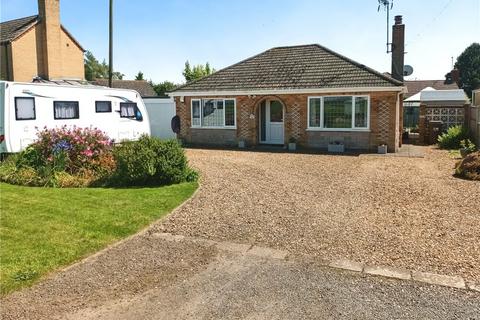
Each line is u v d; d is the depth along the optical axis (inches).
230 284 200.4
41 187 414.9
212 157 670.5
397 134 745.6
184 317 171.8
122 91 745.6
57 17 1206.9
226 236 269.1
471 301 179.2
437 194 381.4
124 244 255.4
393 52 937.5
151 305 181.8
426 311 171.8
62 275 210.7
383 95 719.1
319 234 269.0
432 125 905.5
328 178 472.1
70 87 633.6
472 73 2465.6
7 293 190.7
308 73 802.2
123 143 506.3
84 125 661.9
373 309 174.1
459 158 645.9
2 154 525.0
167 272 215.3
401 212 319.9
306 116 782.5
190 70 1969.7
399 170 530.9
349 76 753.0
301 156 682.8
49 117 592.7
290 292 190.7
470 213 313.3
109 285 200.7
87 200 352.5
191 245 253.6
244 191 399.9
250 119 831.7
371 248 242.4
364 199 365.4
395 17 932.6
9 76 1133.7
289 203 351.9
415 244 247.6
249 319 169.3
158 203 346.0
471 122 828.6
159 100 964.6
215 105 866.8
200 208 336.5
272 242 256.5
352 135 749.9
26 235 263.7
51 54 1195.3
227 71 898.1
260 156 685.9
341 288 193.3
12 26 1213.1
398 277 203.0
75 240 257.3
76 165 466.0
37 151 470.3
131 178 421.7
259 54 911.0
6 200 350.0
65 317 172.7
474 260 221.8
